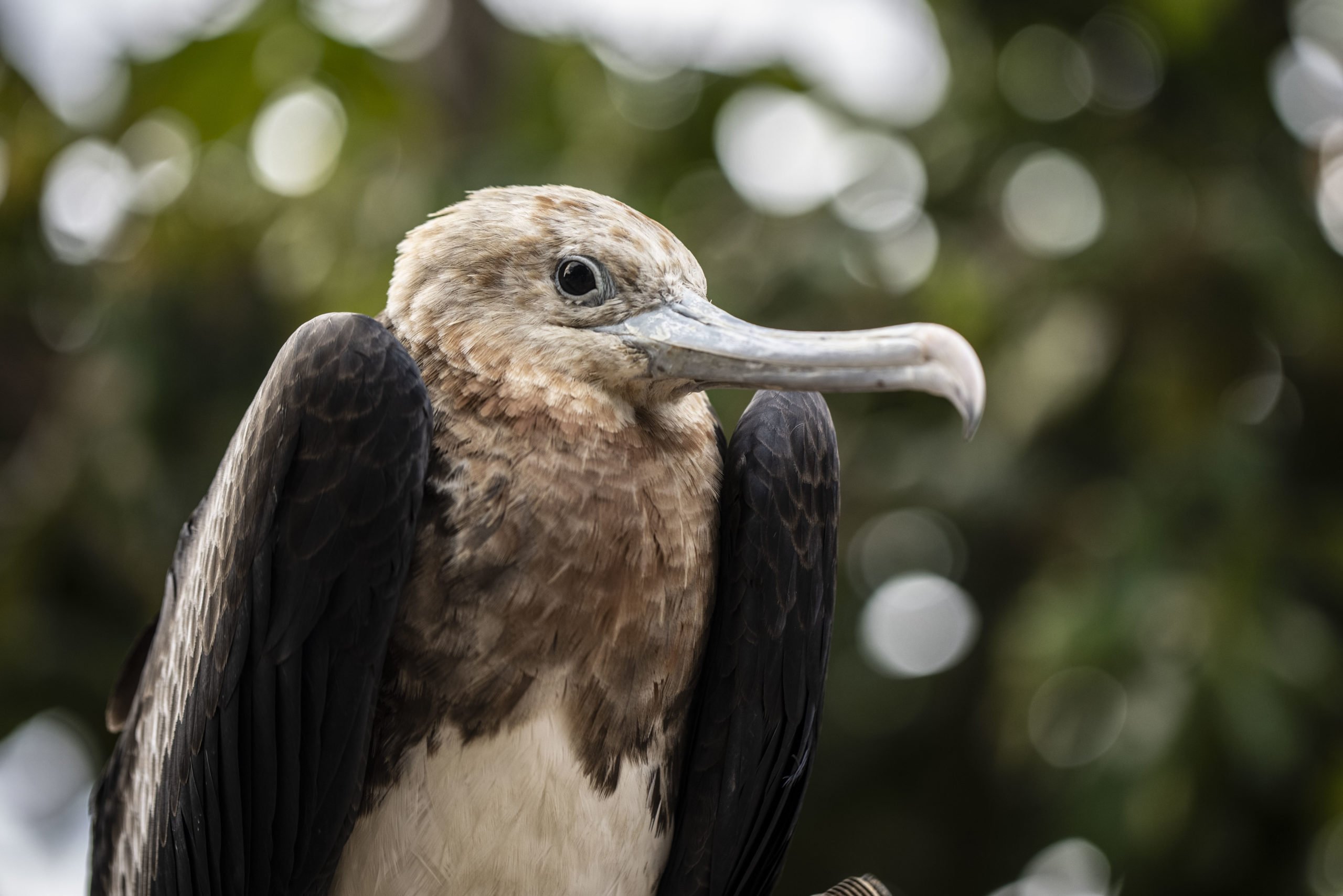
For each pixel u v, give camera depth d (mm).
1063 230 11688
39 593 11242
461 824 5105
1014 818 11469
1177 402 10961
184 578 5945
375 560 5066
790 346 5500
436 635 5133
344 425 5098
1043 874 11141
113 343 11469
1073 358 10984
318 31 11734
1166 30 11523
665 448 5562
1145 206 11344
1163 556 10320
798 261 11461
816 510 5727
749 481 5570
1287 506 10984
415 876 5145
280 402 5191
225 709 5207
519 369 5492
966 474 10984
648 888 5602
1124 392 11219
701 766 5570
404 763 5141
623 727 5281
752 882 6129
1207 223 11133
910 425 11523
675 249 5820
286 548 5113
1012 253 11688
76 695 11070
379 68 12070
